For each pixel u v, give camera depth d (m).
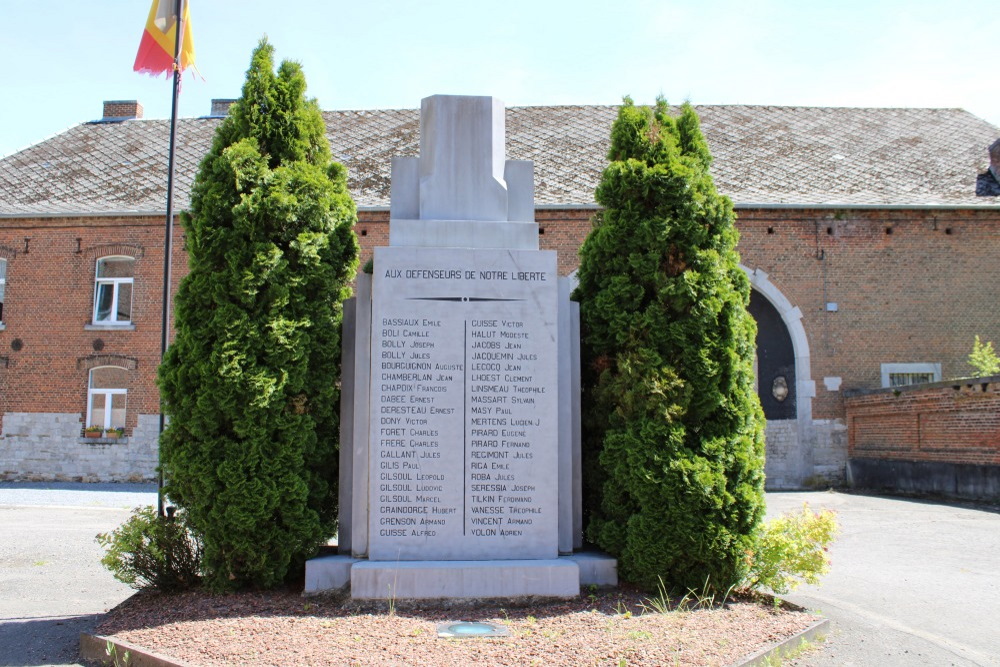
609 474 7.07
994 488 14.81
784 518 7.12
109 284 20.95
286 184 6.96
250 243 6.79
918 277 20.48
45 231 20.89
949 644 6.11
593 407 7.38
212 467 6.46
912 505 15.14
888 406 18.08
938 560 9.66
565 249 20.20
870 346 20.27
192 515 6.57
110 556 6.66
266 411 6.55
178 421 6.60
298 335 6.75
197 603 6.25
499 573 6.35
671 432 6.60
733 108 25.42
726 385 6.89
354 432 6.88
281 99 7.32
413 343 6.79
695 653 5.12
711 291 6.90
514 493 6.74
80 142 24.42
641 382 6.74
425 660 4.92
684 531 6.41
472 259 6.94
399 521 6.63
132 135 24.75
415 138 23.84
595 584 6.68
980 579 8.56
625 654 5.05
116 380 20.52
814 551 6.68
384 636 5.40
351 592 6.28
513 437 6.79
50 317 20.61
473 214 7.32
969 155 22.75
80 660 5.58
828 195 20.88
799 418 19.97
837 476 19.67
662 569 6.48
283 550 6.54
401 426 6.71
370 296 7.06
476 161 7.38
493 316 6.89
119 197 21.42
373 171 22.11
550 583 6.38
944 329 20.39
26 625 6.60
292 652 5.09
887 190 21.12
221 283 6.65
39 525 12.64
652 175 7.09
